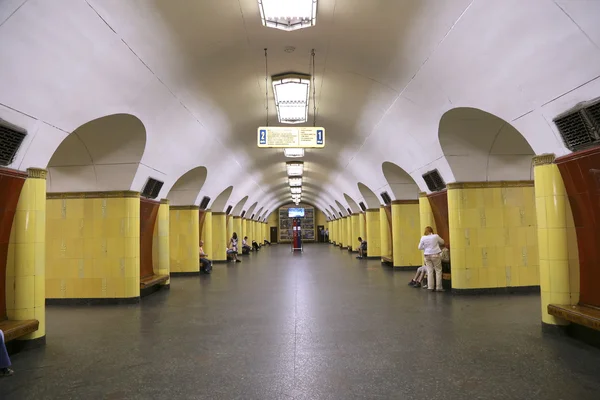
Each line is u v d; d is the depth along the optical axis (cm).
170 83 746
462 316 705
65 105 559
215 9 577
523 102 564
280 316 734
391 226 1659
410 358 480
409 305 817
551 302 591
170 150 993
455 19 536
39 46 459
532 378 411
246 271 1593
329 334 598
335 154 1731
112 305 900
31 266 565
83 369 466
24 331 527
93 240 928
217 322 696
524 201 948
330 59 779
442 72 656
